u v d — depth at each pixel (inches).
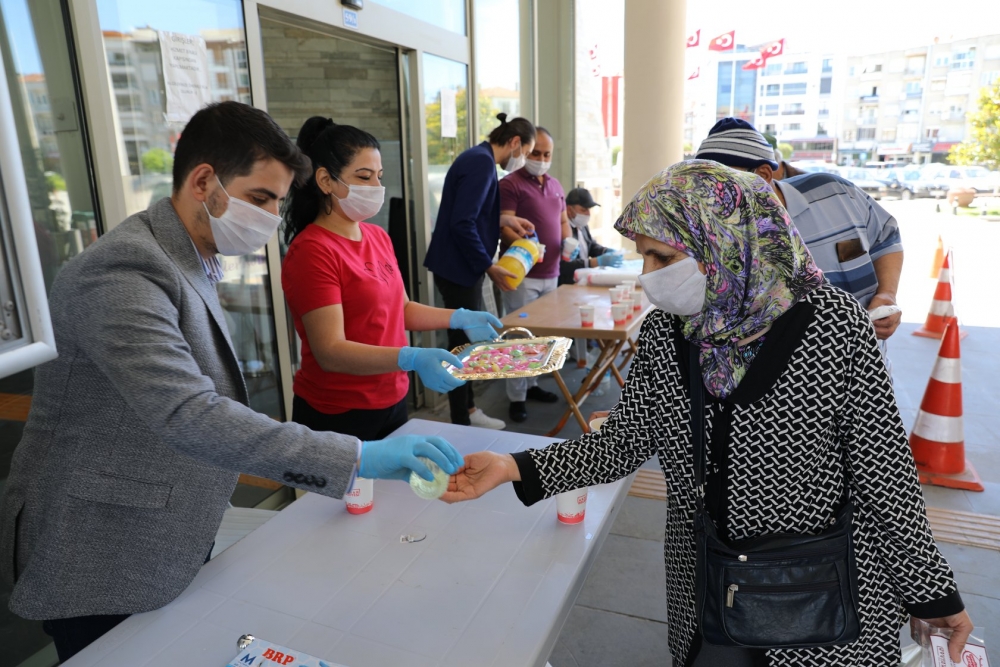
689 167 41.1
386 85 152.2
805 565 41.1
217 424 40.9
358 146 75.4
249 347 110.8
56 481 44.0
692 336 43.9
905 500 41.0
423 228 160.6
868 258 79.5
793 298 40.9
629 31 204.2
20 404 76.9
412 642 41.0
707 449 43.7
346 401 79.9
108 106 80.5
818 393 40.7
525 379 156.3
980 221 456.1
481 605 44.4
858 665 44.6
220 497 47.6
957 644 42.3
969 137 480.7
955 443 121.9
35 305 25.6
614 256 193.3
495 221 145.2
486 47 184.4
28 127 74.0
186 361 42.5
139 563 44.4
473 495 48.1
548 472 49.0
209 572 49.1
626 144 213.0
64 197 78.3
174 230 46.7
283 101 153.0
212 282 51.8
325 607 44.6
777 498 42.8
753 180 40.3
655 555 103.0
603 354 143.9
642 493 121.6
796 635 41.3
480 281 143.8
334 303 74.0
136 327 40.9
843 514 42.3
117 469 43.8
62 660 48.3
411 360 67.7
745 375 41.6
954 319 122.6
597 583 96.6
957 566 97.0
